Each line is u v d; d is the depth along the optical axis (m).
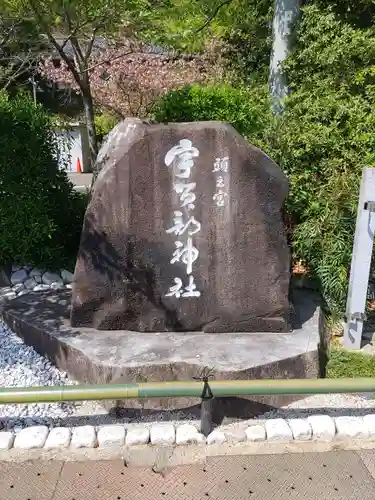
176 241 4.01
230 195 3.94
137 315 4.11
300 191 5.28
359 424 3.41
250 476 3.00
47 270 5.39
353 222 5.01
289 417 3.56
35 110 5.27
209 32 9.29
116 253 4.02
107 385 3.12
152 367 3.56
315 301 4.95
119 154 3.89
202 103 5.90
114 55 9.43
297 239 5.16
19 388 3.08
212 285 4.06
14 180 5.03
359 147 5.47
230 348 3.84
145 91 10.87
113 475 3.01
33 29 6.03
